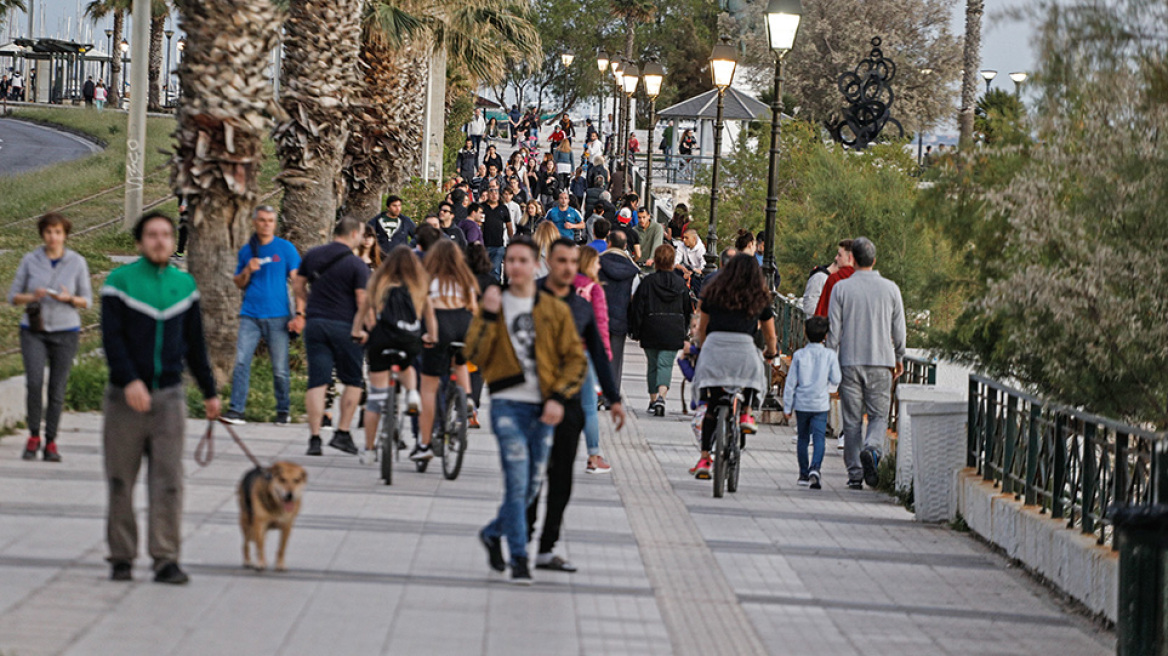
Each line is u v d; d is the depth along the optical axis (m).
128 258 60.12
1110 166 21.00
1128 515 15.79
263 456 26.48
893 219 56.00
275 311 30.59
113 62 188.62
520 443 17.91
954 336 26.31
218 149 33.69
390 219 43.72
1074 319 21.33
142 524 20.06
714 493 26.80
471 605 16.81
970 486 25.42
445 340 25.38
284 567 17.69
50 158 107.81
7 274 48.91
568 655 15.00
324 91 41.34
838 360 29.95
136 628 14.74
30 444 24.17
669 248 38.38
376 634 15.20
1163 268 20.64
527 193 96.06
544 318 17.88
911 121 152.75
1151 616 15.53
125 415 16.25
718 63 53.28
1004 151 24.22
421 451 25.72
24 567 16.97
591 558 20.23
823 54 156.62
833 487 30.02
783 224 68.06
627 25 183.38
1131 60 20.81
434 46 66.06
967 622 18.66
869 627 17.84
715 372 27.09
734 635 16.67
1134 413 22.14
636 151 148.12
